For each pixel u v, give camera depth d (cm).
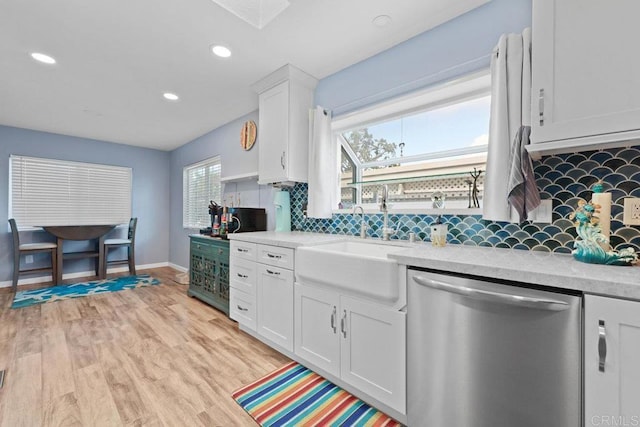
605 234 117
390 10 174
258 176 310
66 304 321
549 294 96
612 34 103
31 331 248
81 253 436
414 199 213
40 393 163
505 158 145
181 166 518
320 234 257
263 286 223
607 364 86
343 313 162
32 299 337
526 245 151
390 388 141
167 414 147
